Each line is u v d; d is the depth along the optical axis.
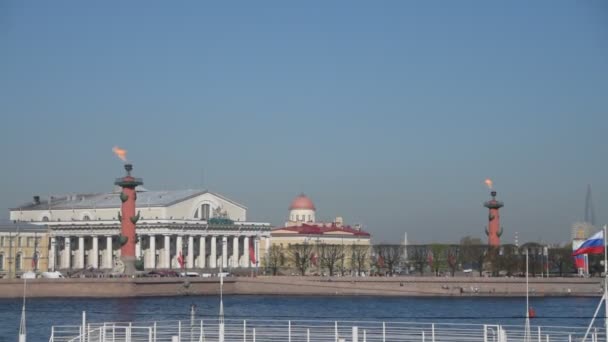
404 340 103.19
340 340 88.19
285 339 104.44
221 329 90.44
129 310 185.25
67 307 194.12
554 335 111.81
